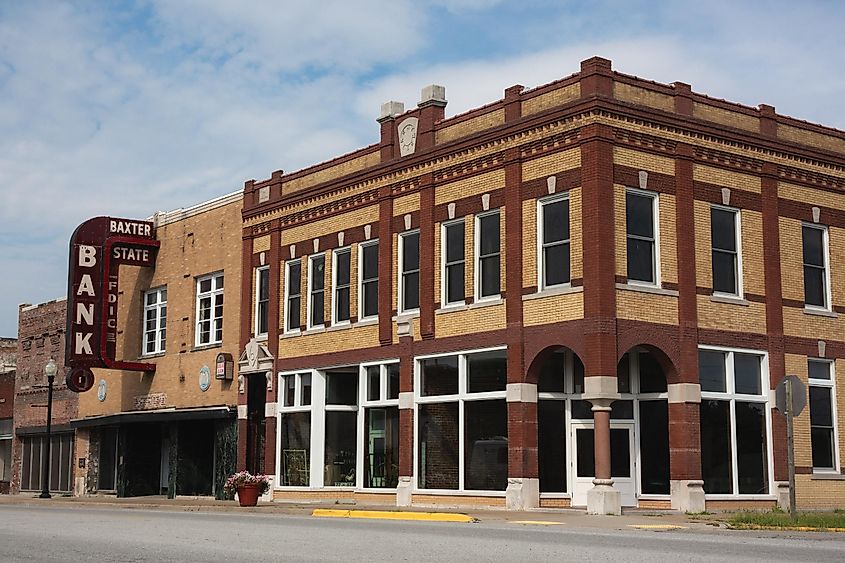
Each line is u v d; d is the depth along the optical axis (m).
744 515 23.22
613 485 27.95
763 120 30.77
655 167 27.78
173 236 43.38
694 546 16.02
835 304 31.75
